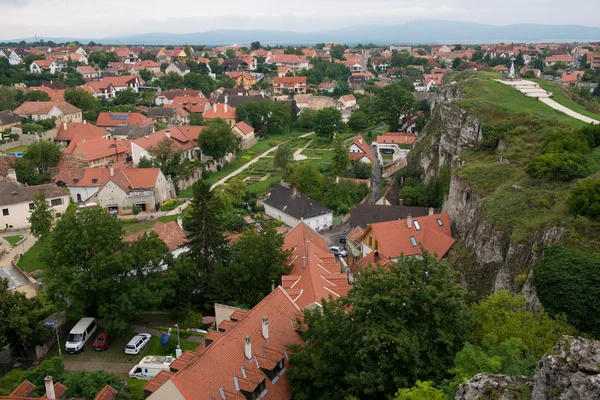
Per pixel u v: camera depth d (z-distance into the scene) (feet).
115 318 166.40
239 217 301.43
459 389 79.97
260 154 496.64
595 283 121.70
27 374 135.54
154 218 318.86
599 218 140.05
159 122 559.79
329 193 335.88
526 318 118.01
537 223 156.46
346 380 104.99
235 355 114.32
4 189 296.10
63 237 174.81
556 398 67.15
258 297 181.88
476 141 259.80
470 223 199.21
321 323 116.57
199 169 408.46
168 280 181.47
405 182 329.72
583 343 70.49
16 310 155.43
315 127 542.98
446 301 106.52
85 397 125.49
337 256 249.14
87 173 345.51
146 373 147.84
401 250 205.46
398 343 101.50
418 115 531.91
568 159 181.88
